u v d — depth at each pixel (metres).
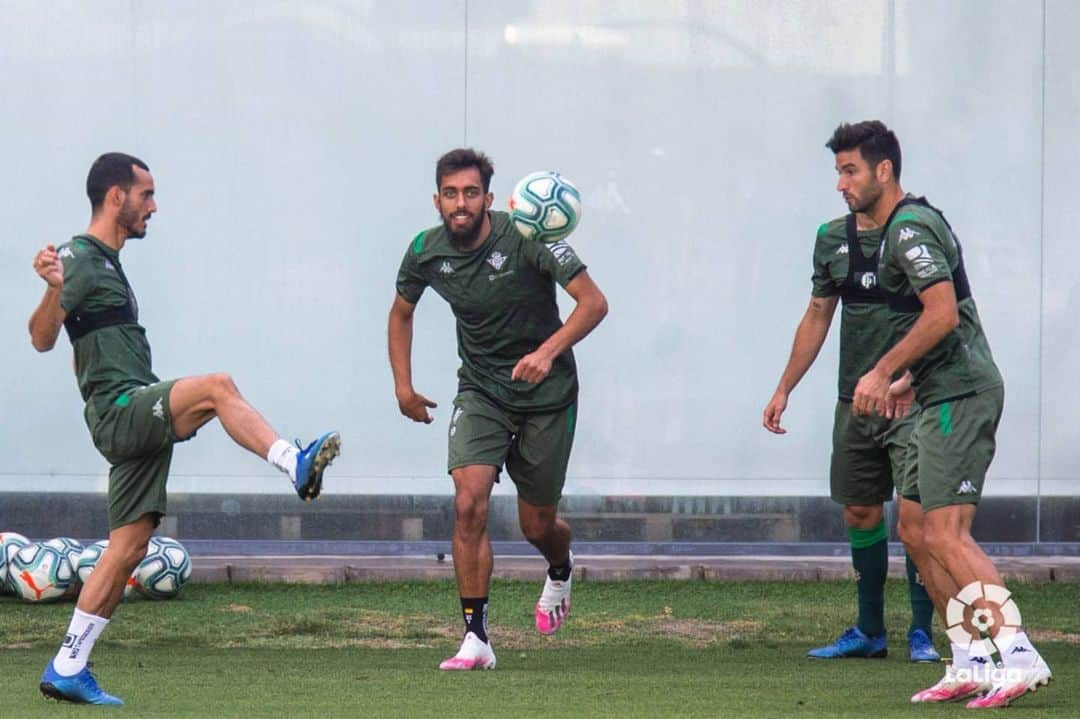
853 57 35.03
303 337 34.59
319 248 34.59
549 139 34.75
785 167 35.00
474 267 23.19
